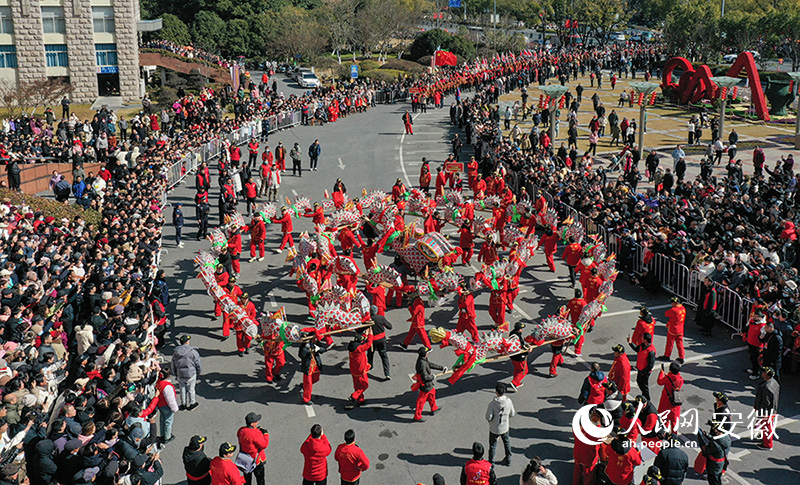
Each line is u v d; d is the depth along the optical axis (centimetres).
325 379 1755
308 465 1233
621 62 7812
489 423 1477
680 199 2862
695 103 5988
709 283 1923
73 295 1852
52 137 4056
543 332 1692
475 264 2595
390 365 1827
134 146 3697
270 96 5656
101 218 2823
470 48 9644
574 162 3675
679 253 2200
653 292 2245
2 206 2594
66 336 1734
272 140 4772
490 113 5097
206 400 1650
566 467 1390
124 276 1920
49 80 6069
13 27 5981
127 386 1402
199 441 1192
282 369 1809
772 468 1381
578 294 1867
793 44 7694
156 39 9062
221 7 9831
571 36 11138
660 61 8588
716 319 2044
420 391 1544
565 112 5816
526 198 2802
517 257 2112
